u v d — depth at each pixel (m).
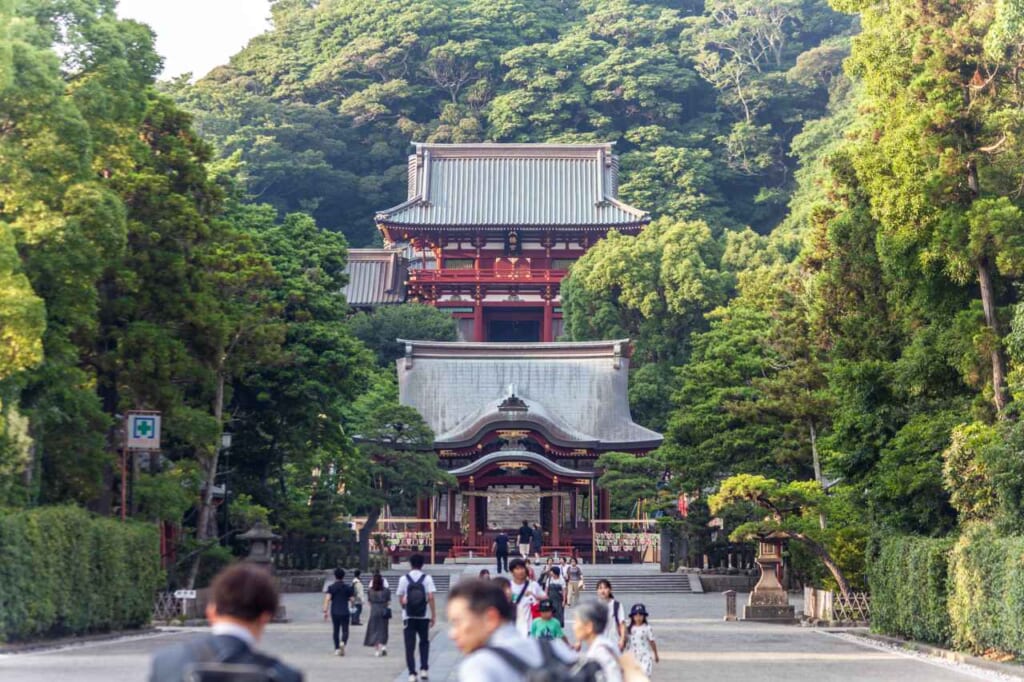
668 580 64.88
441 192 129.38
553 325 129.50
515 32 187.12
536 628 18.45
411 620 23.91
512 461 79.62
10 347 33.16
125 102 40.81
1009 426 32.47
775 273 90.69
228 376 50.69
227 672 6.65
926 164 36.22
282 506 63.12
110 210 38.16
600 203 127.25
